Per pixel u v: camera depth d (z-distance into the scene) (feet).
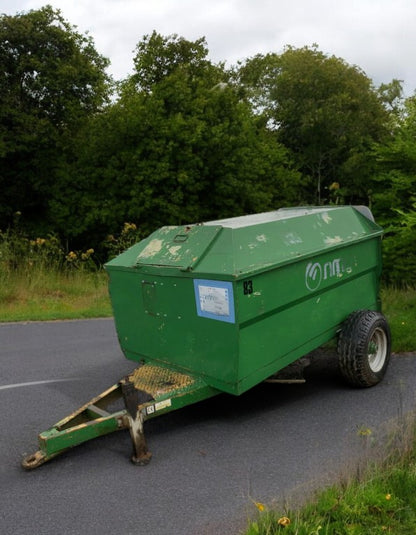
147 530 11.17
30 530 11.31
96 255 66.49
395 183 49.65
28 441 15.56
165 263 15.88
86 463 14.05
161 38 79.66
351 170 91.15
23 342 26.68
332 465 13.37
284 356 16.19
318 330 17.51
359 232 19.44
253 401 17.80
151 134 63.10
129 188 63.87
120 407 17.22
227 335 14.61
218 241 15.39
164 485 12.85
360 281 19.62
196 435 15.46
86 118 70.38
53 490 12.81
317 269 17.10
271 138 95.91
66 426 14.20
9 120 66.44
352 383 18.26
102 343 26.25
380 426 15.47
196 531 11.05
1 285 37.81
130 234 52.85
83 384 20.30
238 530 11.02
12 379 21.01
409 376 19.47
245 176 71.51
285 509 10.98
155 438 15.38
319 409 16.93
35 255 44.21
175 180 64.03
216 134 65.77
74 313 32.86
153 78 80.43
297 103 107.14
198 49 80.69
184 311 15.58
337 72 107.65
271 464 13.66
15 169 69.21
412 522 10.66
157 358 16.93
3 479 13.42
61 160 68.23
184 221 65.62
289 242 16.38
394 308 30.04
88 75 71.10
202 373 15.61
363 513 10.80
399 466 12.46
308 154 106.52
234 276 13.94
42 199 71.72
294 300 16.19
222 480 12.98
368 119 105.50
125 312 17.56
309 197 107.24
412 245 43.19
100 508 12.01
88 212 63.93
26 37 66.39
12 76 68.44
